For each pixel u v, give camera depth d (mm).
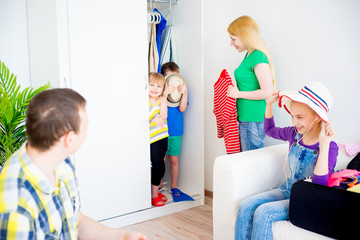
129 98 2250
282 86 2248
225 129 2205
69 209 845
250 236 1516
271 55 2301
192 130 2699
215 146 2814
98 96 2119
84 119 805
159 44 2650
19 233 684
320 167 1413
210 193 2881
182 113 2746
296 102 1536
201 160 2641
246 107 2131
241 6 2475
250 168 1661
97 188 2164
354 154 1693
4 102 1634
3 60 2344
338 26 1878
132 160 2301
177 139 2684
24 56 2424
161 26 2629
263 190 1738
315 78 2031
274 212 1440
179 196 2633
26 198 714
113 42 2148
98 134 2137
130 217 2311
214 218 1727
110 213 2232
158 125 2445
